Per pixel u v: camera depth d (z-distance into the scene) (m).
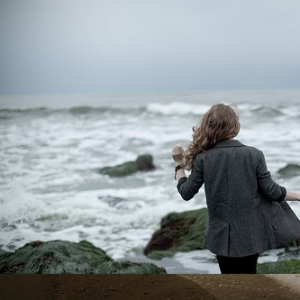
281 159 14.35
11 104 32.16
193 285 3.05
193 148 3.11
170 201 10.23
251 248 2.98
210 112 3.08
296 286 2.99
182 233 7.44
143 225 8.77
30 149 17.61
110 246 7.59
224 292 2.94
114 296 2.94
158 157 15.87
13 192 10.95
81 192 11.16
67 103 34.81
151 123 25.48
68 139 19.94
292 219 3.08
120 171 13.07
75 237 8.07
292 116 24.69
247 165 2.98
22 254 5.32
